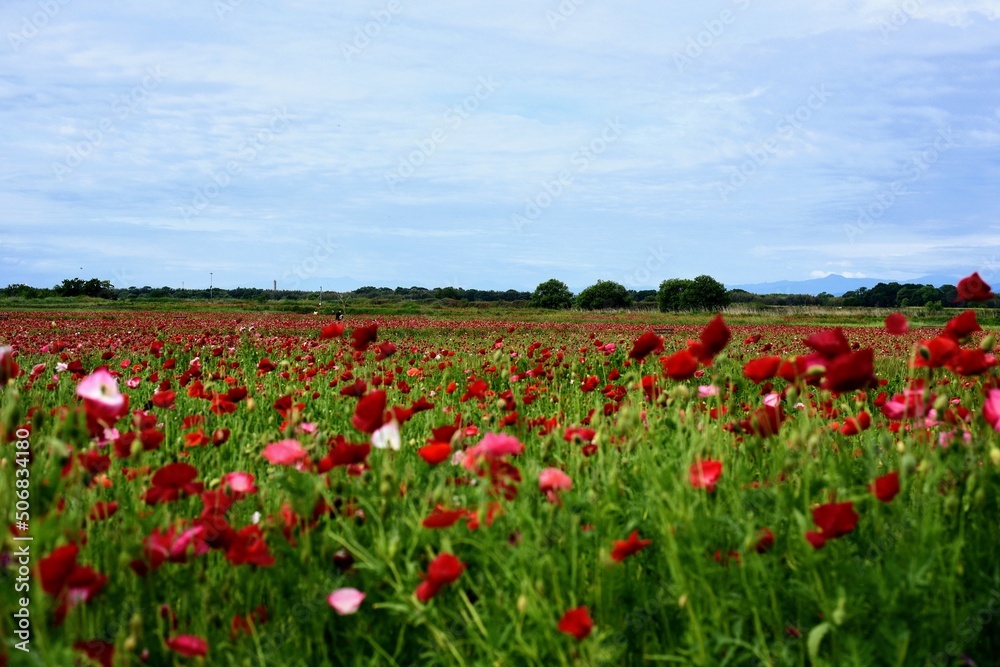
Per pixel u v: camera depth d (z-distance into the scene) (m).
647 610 1.84
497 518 1.95
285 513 1.98
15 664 1.33
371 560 1.75
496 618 1.68
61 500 2.00
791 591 1.78
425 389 5.39
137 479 2.34
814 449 2.17
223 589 1.91
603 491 2.10
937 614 1.65
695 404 3.05
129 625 1.57
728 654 1.57
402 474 2.30
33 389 4.79
